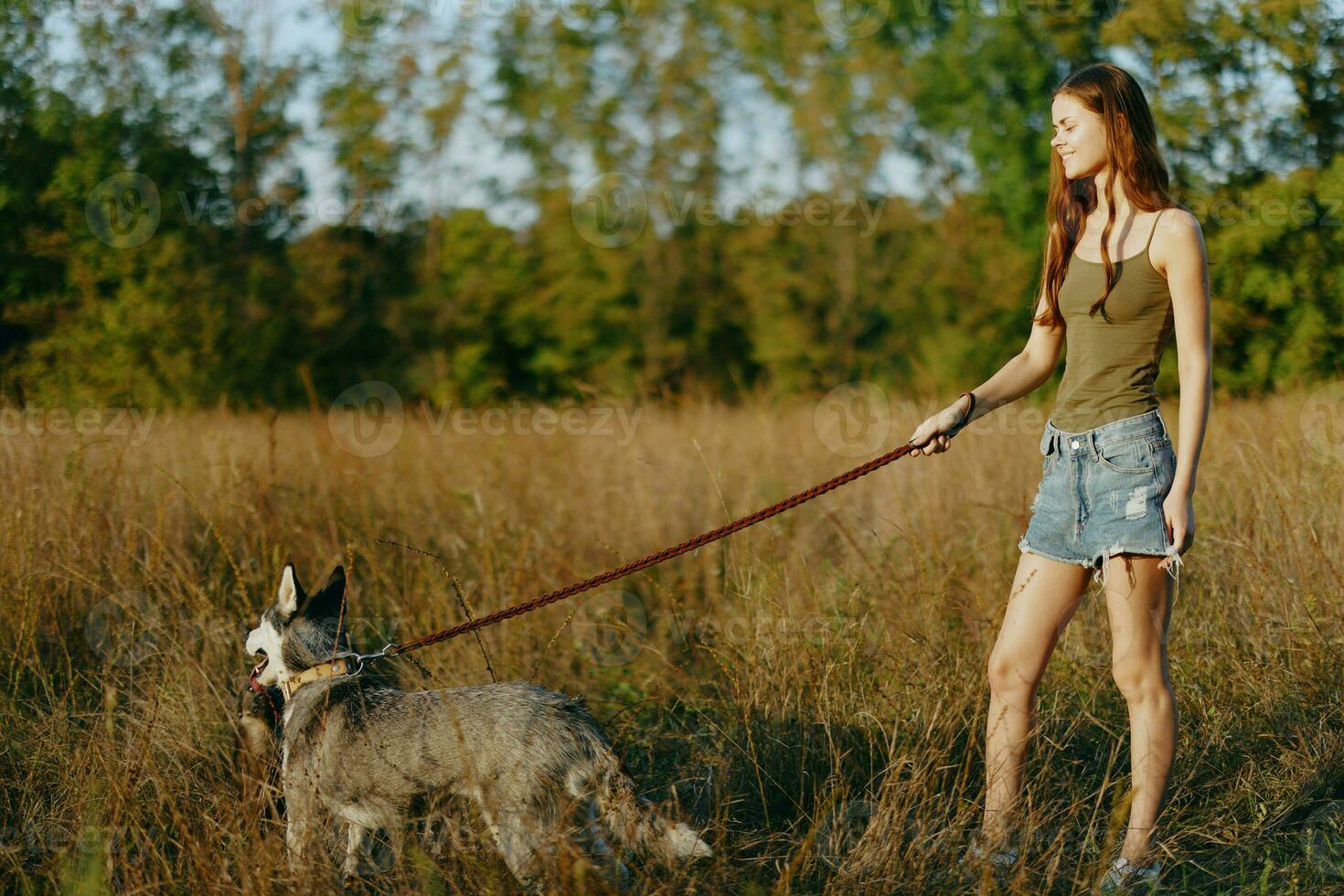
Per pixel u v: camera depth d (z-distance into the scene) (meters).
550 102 23.72
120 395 16.02
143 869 3.05
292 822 3.34
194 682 4.33
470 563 6.00
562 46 23.45
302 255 21.59
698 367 23.66
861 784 3.87
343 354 21.64
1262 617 4.32
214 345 18.06
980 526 6.02
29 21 16.75
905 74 20.23
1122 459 3.10
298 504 6.38
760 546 6.10
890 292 21.23
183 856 3.12
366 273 22.97
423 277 23.27
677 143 24.08
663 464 8.02
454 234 23.64
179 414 14.06
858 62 20.88
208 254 19.41
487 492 6.83
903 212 21.61
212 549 5.71
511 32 23.45
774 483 7.66
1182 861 3.22
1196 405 3.02
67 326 16.14
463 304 23.17
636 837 3.02
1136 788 3.14
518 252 23.81
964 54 18.80
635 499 6.96
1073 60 17.92
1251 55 13.87
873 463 3.39
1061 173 3.28
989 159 18.81
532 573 5.66
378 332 22.27
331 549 5.83
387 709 3.32
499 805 3.06
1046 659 3.29
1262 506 5.02
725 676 4.43
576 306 23.50
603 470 7.71
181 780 3.68
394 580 5.72
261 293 19.95
